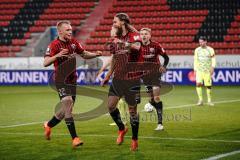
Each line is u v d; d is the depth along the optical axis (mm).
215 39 72188
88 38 76062
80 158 18922
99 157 19062
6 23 80438
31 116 33875
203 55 40750
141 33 26688
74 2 82188
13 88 62750
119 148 21062
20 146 21688
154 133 25359
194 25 74438
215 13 75188
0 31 79188
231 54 63594
